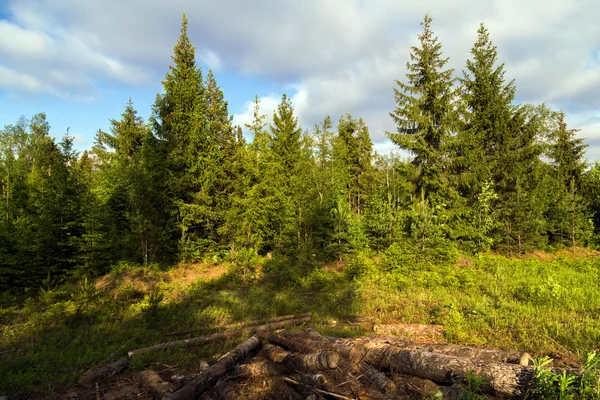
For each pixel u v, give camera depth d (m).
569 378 3.64
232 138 21.12
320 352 5.44
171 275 16.16
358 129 34.66
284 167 24.12
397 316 9.63
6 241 13.88
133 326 8.70
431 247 15.77
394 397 4.57
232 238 18.72
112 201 20.33
